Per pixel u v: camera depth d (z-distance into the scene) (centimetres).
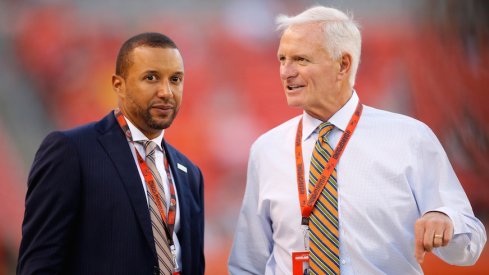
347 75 865
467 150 2495
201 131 2423
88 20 2462
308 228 838
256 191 912
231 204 2400
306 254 831
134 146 855
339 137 866
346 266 817
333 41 844
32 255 784
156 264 809
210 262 2331
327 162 850
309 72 839
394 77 2520
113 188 812
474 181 2472
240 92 2477
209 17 2511
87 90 2431
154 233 820
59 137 816
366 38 2523
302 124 893
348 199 830
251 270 909
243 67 2495
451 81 2536
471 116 2520
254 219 909
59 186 795
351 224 823
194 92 2447
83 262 798
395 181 825
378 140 849
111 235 803
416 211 830
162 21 2494
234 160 2428
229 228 2373
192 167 945
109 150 832
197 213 905
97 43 2458
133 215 812
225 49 2498
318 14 855
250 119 2464
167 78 831
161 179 861
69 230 795
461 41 2556
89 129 845
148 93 824
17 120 2362
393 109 2511
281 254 867
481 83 2534
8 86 2375
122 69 845
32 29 2425
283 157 884
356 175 838
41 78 2408
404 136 844
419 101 2519
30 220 798
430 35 2552
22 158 2338
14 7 2423
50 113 2398
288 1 2534
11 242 2239
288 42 850
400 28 2542
